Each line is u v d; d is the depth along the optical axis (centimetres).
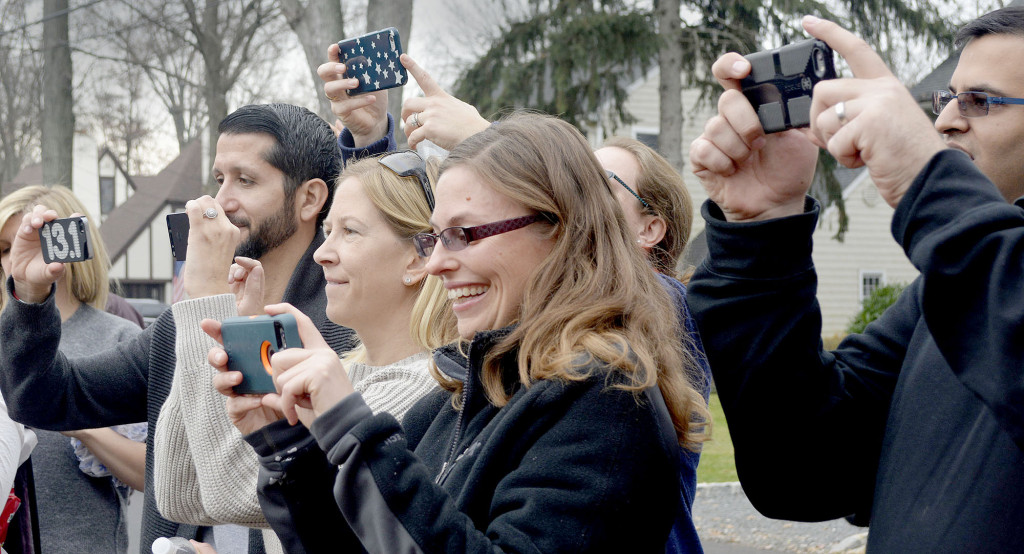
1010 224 122
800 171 156
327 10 1370
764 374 162
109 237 4119
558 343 157
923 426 150
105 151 3509
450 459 168
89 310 363
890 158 127
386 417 149
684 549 194
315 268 288
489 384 164
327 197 299
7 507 277
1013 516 133
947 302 125
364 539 145
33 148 3067
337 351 276
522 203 167
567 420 148
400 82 277
